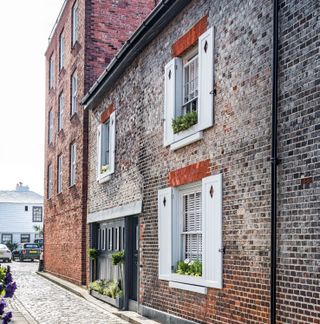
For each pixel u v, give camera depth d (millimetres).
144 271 12266
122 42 20203
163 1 10531
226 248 8656
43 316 12531
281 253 7199
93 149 18328
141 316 12008
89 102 18234
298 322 6805
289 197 7094
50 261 25812
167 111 11125
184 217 10688
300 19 7082
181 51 10727
